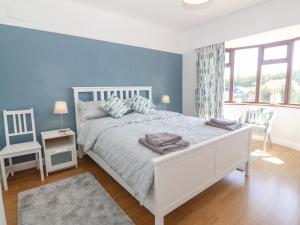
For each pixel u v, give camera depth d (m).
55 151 2.54
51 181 2.38
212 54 3.98
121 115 3.01
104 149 2.11
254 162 2.89
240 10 3.30
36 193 2.09
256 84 4.29
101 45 3.33
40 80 2.77
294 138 3.51
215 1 2.94
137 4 3.04
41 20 2.70
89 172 2.62
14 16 2.49
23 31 2.57
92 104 3.04
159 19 3.73
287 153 3.24
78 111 3.09
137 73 3.93
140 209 1.84
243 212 1.77
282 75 3.88
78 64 3.10
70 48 3.00
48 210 1.80
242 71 4.50
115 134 2.16
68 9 2.92
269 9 2.96
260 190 2.13
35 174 2.58
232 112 4.53
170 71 4.56
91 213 1.75
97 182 2.33
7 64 2.50
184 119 3.02
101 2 2.96
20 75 2.61
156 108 4.39
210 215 1.74
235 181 2.34
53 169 2.55
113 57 3.51
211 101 4.09
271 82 4.07
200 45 4.20
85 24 3.11
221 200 1.96
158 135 1.81
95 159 2.54
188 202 1.94
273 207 1.84
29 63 2.66
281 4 2.82
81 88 3.10
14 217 1.73
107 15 3.34
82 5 3.04
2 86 2.49
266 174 2.51
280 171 2.59
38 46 2.71
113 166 1.91
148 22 3.90
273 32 3.13
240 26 3.40
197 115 4.45
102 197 2.01
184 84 4.83
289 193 2.07
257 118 3.65
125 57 3.69
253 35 3.29
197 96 4.42
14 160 2.68
